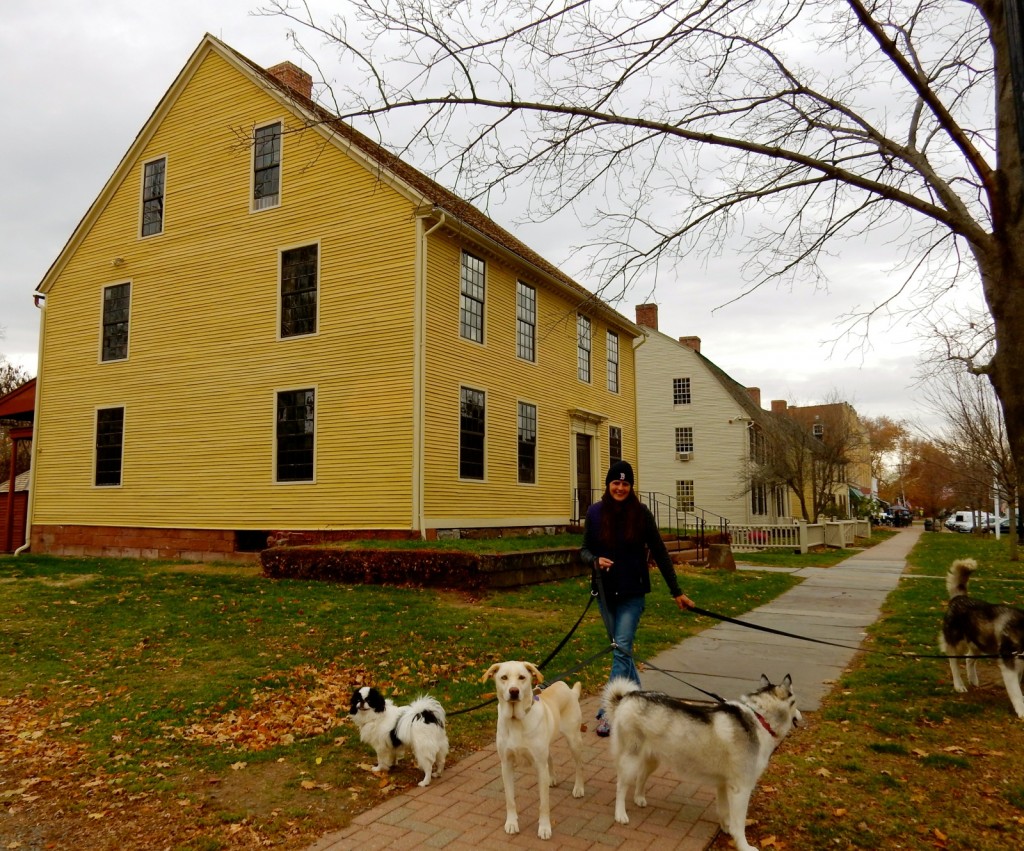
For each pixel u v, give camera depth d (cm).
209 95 1950
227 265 1884
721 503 3741
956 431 2884
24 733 633
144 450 1958
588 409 2422
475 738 612
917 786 493
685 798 488
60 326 2161
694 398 3866
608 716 462
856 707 672
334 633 980
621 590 592
